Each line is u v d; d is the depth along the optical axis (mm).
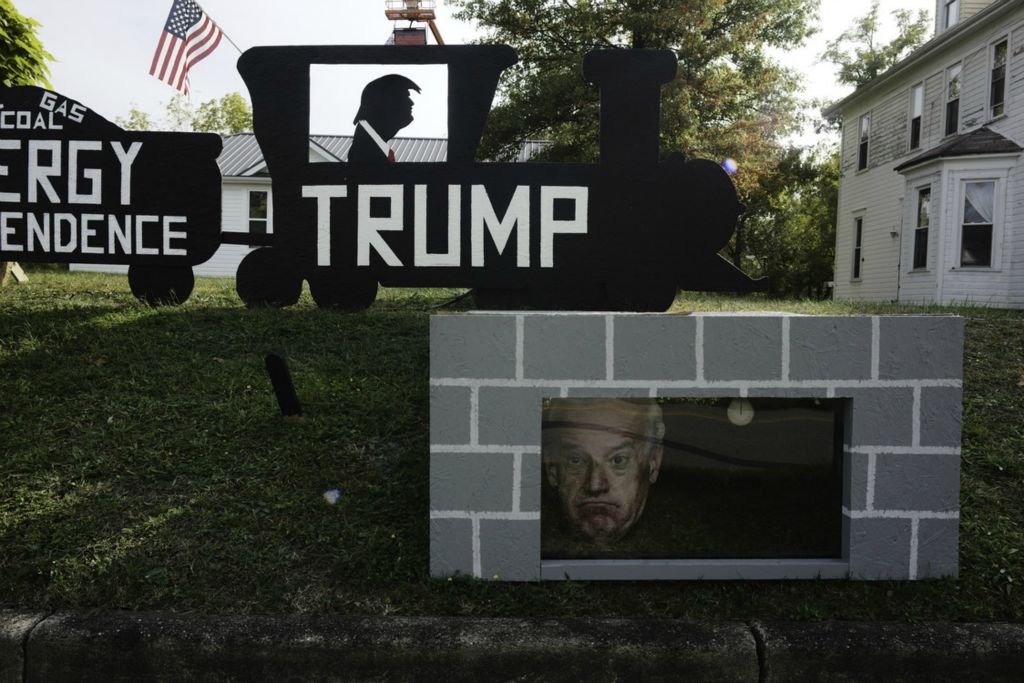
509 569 2961
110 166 7703
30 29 11195
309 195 7449
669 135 19422
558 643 2611
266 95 7469
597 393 2889
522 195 7262
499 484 2934
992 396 4957
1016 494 3707
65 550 3211
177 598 2953
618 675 2605
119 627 2699
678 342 2867
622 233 7211
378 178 7398
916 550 2953
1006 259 14883
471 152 7324
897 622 2773
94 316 6516
